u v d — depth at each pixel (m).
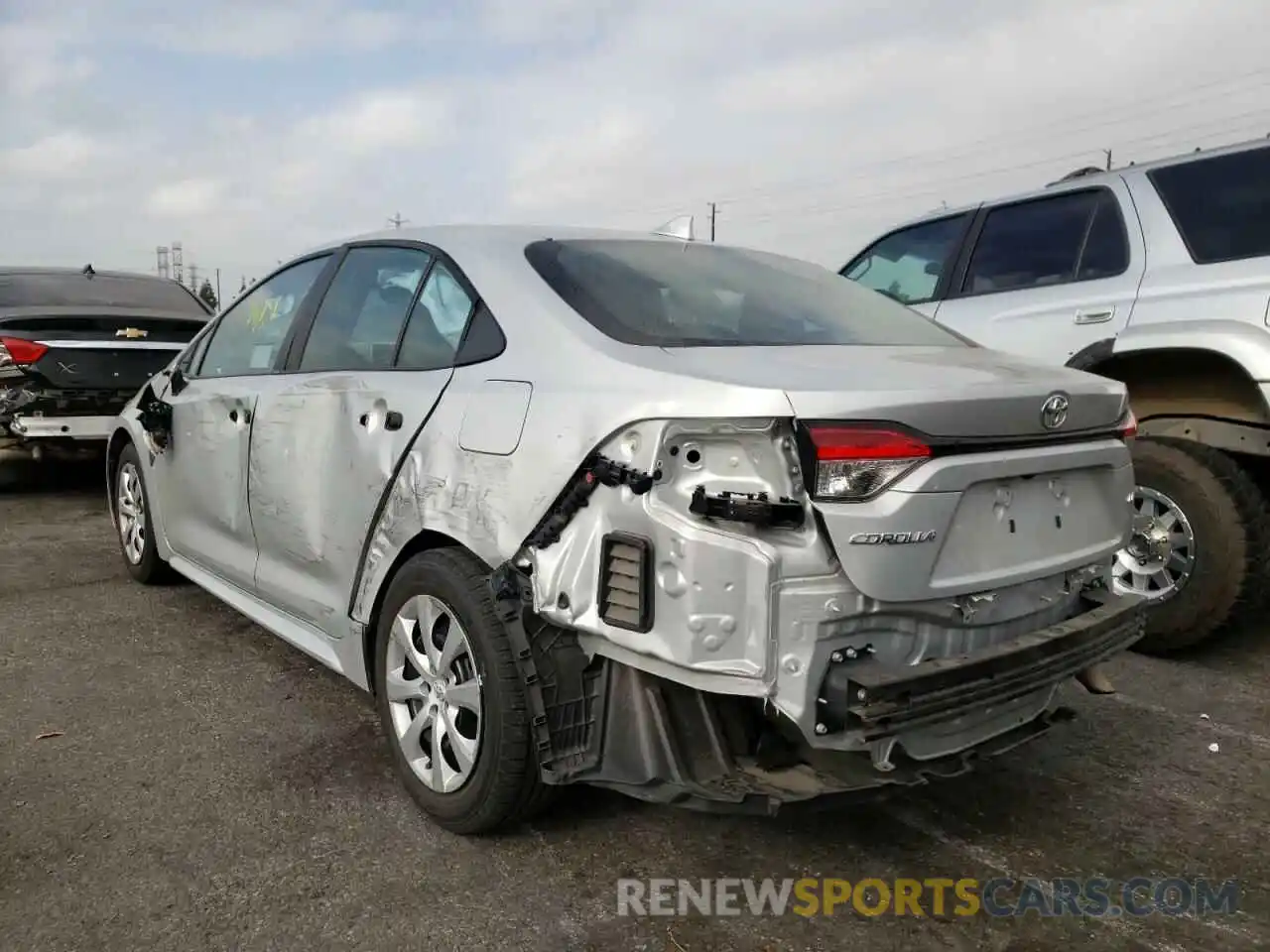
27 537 6.45
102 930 2.40
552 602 2.49
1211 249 4.29
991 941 2.44
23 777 3.15
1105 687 2.94
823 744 2.20
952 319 5.29
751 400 2.20
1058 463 2.60
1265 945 2.45
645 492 2.29
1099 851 2.85
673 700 2.41
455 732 2.78
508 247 3.13
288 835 2.83
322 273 3.87
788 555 2.18
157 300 8.83
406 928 2.43
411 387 3.06
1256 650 4.57
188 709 3.69
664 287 3.03
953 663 2.29
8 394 7.14
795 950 2.39
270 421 3.72
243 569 4.02
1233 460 4.32
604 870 2.70
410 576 2.91
